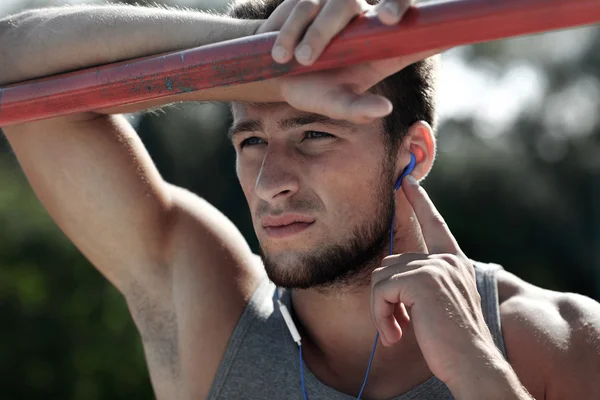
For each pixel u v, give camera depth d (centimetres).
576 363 192
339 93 146
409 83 209
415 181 197
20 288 1364
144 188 231
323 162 189
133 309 235
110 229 230
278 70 147
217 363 216
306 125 187
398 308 196
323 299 205
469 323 170
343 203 191
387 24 138
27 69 186
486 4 133
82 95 168
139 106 207
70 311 1372
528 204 2350
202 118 2070
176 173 2022
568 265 2377
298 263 189
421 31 137
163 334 229
